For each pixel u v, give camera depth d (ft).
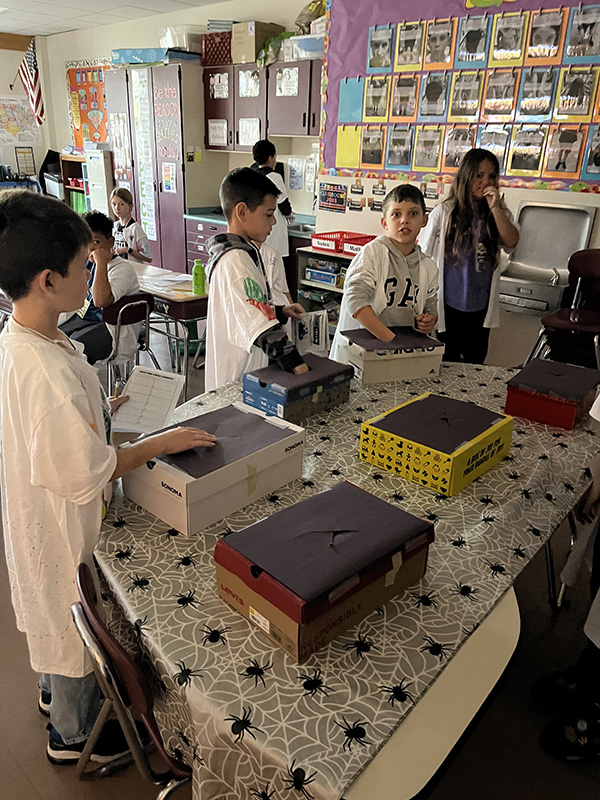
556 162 11.74
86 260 3.48
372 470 4.68
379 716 2.60
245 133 19.36
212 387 6.86
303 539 3.18
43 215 3.17
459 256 10.12
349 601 2.98
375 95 13.92
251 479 4.08
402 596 3.33
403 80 13.34
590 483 4.85
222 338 6.55
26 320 3.41
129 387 4.96
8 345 3.35
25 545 3.73
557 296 11.45
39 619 3.93
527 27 11.43
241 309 5.65
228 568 3.12
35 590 3.84
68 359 3.42
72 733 4.76
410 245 7.35
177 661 2.86
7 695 5.89
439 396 5.37
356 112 14.42
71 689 4.53
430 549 3.76
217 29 19.22
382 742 2.49
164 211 22.38
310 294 15.66
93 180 25.31
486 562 3.67
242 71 18.67
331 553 3.07
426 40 12.75
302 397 5.39
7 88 29.96
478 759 5.24
